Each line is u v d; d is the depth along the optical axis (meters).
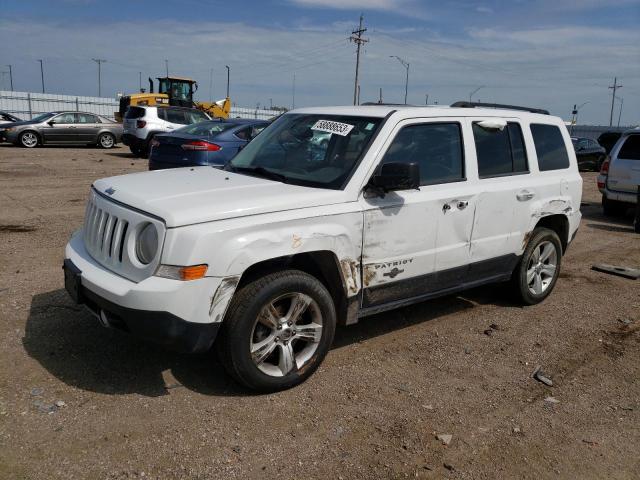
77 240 4.30
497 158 5.23
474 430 3.62
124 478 2.96
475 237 4.99
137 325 3.40
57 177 13.80
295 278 3.78
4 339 4.38
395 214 4.30
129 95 29.41
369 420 3.65
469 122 5.00
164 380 3.95
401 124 4.45
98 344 4.40
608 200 11.80
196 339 3.48
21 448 3.13
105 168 16.33
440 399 3.97
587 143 24.06
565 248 6.26
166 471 3.04
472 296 6.22
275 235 3.64
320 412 3.70
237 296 3.63
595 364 4.69
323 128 4.63
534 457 3.39
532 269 5.84
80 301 3.81
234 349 3.62
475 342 4.97
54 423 3.38
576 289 6.70
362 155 4.23
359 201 4.11
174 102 31.14
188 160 10.77
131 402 3.65
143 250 3.53
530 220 5.52
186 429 3.41
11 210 9.38
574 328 5.43
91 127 24.67
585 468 3.32
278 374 3.87
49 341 4.40
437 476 3.16
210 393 3.83
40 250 6.96
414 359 4.57
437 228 4.62
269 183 4.17
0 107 43.03
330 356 4.54
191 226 3.41
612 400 4.12
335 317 4.08
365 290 4.26
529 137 5.57
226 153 10.98
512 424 3.72
